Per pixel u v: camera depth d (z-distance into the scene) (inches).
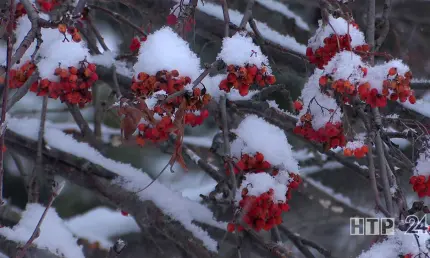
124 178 179.8
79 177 180.4
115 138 230.5
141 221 174.1
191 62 116.3
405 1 234.7
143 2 197.3
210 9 208.7
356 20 218.4
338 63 126.6
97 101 205.8
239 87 120.3
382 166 132.2
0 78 123.3
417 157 153.8
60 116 263.9
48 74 117.5
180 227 171.5
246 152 147.2
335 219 251.3
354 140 138.7
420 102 197.3
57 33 124.8
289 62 208.7
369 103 125.4
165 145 176.6
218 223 177.2
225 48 120.0
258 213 130.1
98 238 229.9
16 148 186.4
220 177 165.5
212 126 262.2
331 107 133.7
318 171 252.7
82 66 118.2
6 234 153.6
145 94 112.2
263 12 235.3
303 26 239.8
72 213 246.5
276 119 178.7
